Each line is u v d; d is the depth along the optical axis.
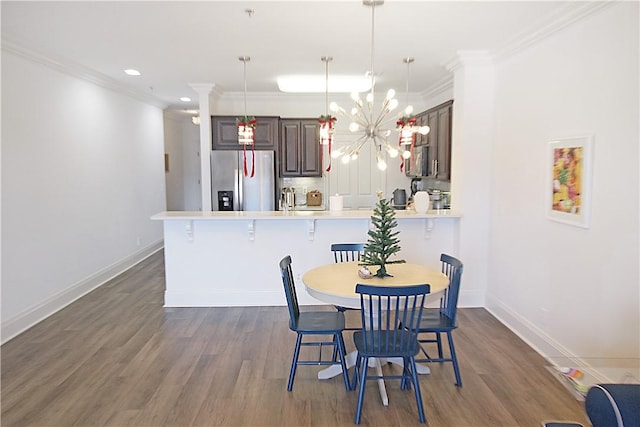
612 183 2.59
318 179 6.86
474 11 2.97
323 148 6.56
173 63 4.45
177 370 3.08
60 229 4.39
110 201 5.52
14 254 3.69
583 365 1.99
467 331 3.80
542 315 3.38
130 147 6.16
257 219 4.23
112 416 2.52
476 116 4.23
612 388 1.45
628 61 2.45
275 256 4.48
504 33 3.44
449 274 3.25
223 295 4.50
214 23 3.21
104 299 4.72
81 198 4.80
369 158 6.89
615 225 2.56
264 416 2.53
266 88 5.94
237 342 3.58
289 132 6.38
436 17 3.09
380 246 2.92
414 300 2.46
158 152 7.31
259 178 6.02
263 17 3.09
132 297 4.79
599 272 2.71
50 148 4.21
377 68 4.69
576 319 2.95
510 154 3.88
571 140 2.95
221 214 4.36
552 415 2.51
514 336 3.69
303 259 4.49
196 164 9.66
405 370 2.80
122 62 4.39
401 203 6.35
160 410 2.58
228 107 6.48
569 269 3.02
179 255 4.46
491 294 4.30
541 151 3.37
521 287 3.71
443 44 3.78
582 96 2.86
